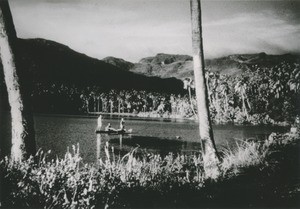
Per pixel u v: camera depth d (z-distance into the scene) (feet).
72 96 244.83
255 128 86.28
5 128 77.51
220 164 30.86
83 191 18.22
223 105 97.60
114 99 272.72
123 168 21.76
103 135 124.77
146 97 261.65
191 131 146.72
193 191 22.21
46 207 17.99
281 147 39.32
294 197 24.90
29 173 18.95
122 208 19.17
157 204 20.27
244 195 24.07
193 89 78.33
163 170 23.97
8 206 17.85
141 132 140.36
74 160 20.16
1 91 72.90
